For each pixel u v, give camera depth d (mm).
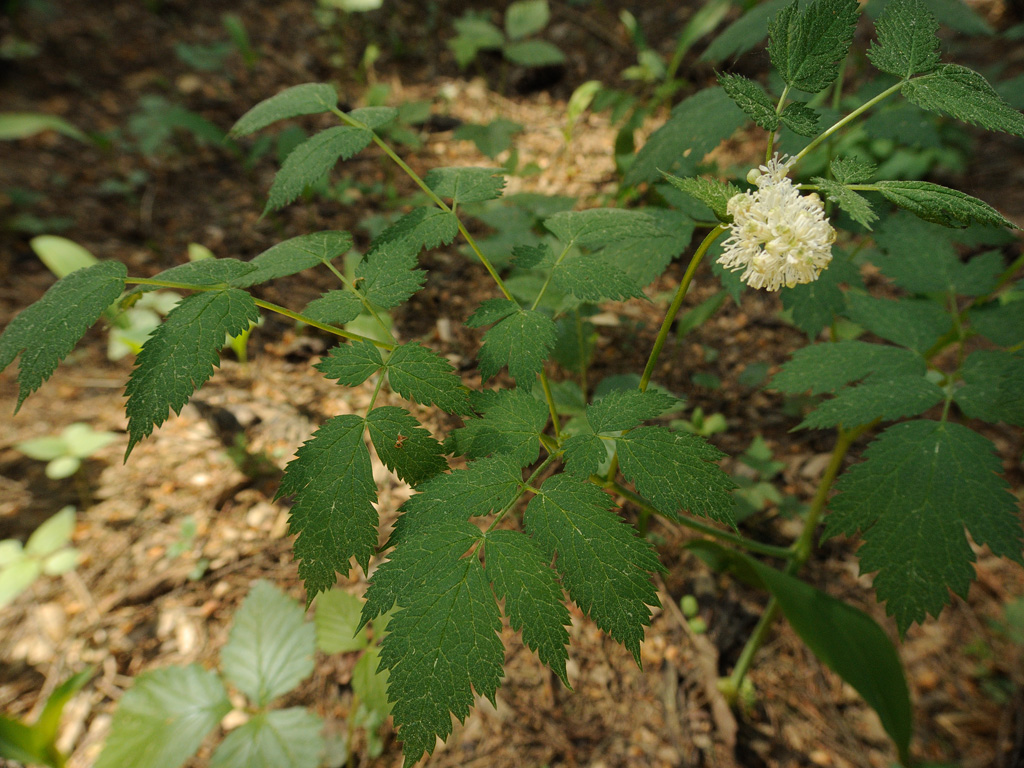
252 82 1330
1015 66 1117
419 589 217
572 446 258
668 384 807
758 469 688
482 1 1662
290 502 706
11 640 588
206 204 1051
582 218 319
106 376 821
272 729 471
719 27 1371
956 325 382
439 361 264
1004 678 576
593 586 219
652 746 547
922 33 255
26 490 693
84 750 524
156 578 634
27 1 1312
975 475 286
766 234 244
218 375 806
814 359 357
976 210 223
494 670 206
